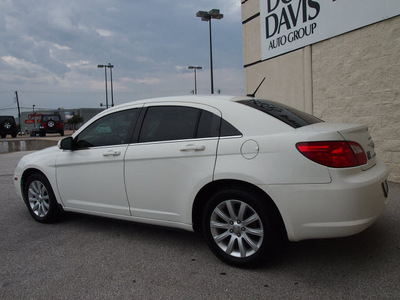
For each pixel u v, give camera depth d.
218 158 3.21
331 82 7.11
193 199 3.34
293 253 3.46
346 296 2.65
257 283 2.90
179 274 3.13
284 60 8.39
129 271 3.22
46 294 2.84
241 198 3.08
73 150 4.33
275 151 2.96
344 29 6.68
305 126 3.23
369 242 3.63
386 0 5.90
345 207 2.74
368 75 6.37
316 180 2.80
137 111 3.95
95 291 2.87
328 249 3.52
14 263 3.45
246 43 9.99
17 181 5.01
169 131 3.62
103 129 4.16
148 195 3.65
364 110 6.50
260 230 3.03
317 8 7.24
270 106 3.60
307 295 2.68
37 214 4.79
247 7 9.82
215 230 3.28
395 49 5.89
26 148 21.64
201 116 3.48
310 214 2.82
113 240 4.04
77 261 3.47
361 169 2.96
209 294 2.76
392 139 6.09
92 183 4.10
